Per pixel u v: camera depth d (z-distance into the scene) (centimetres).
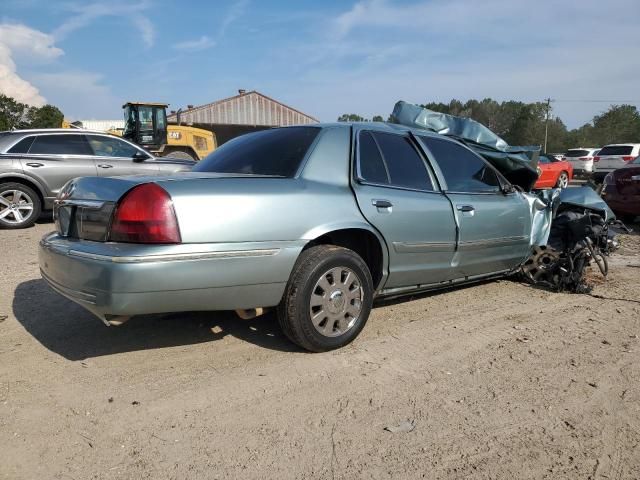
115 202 296
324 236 365
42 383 312
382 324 424
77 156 903
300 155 363
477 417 286
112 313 287
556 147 9050
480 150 564
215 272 300
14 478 229
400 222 388
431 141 452
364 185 377
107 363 341
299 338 345
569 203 595
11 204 862
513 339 400
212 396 301
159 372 330
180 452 249
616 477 238
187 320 420
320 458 247
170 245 288
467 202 450
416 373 337
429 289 447
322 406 293
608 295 526
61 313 433
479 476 237
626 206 939
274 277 322
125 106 1633
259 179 331
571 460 250
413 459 248
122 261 279
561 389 320
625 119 8644
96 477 231
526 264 553
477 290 533
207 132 1756
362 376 330
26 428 266
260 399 299
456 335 405
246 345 373
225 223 303
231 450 252
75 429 266
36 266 593
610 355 372
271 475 234
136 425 270
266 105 3941
